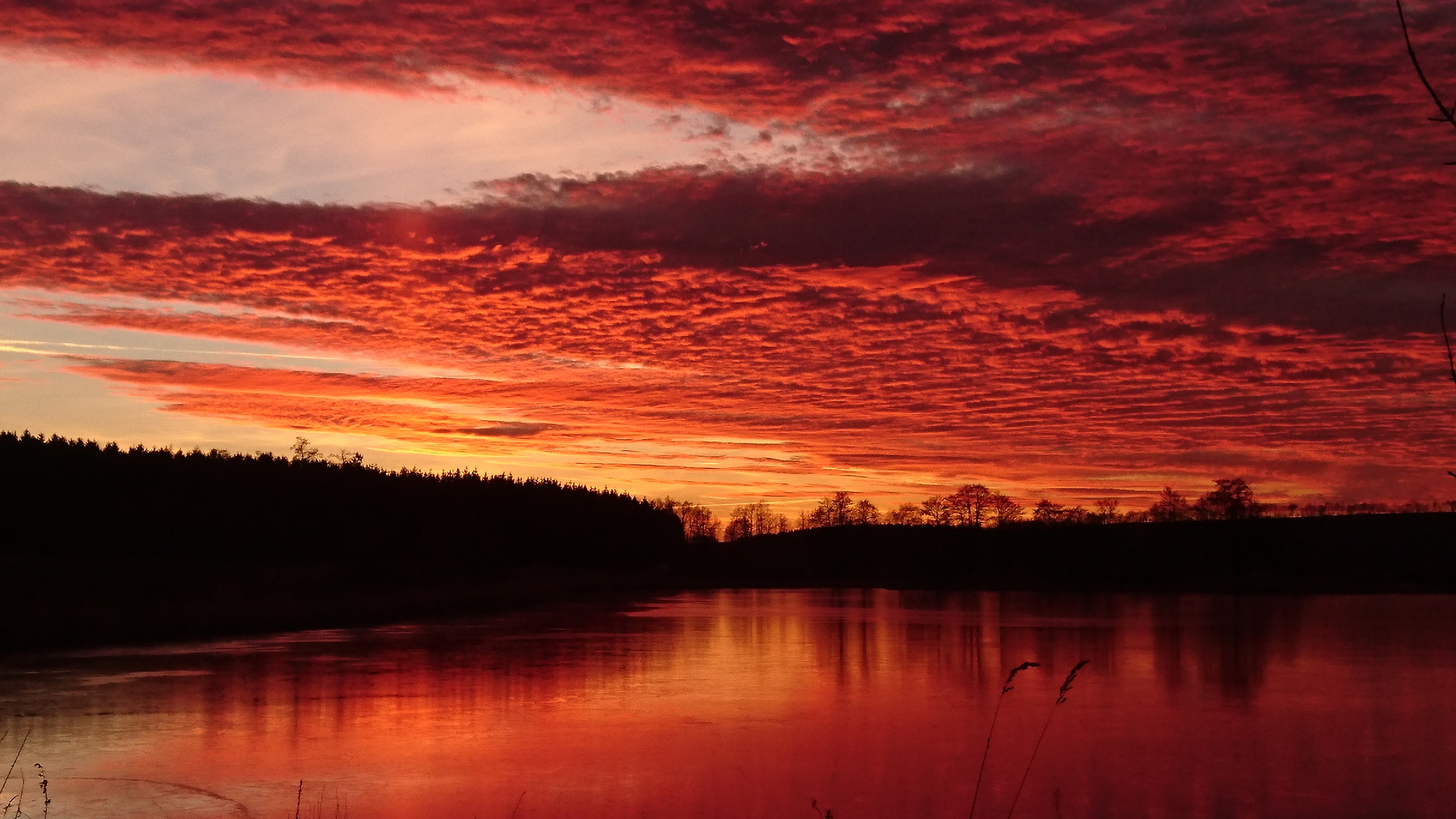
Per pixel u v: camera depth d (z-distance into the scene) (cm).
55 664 2414
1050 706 1797
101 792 1141
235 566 5362
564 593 6512
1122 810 1093
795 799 1129
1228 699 1884
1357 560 7975
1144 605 5112
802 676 2216
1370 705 1817
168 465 6525
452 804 1098
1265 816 1075
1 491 5475
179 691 1947
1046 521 9675
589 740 1463
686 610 4747
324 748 1401
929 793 1156
